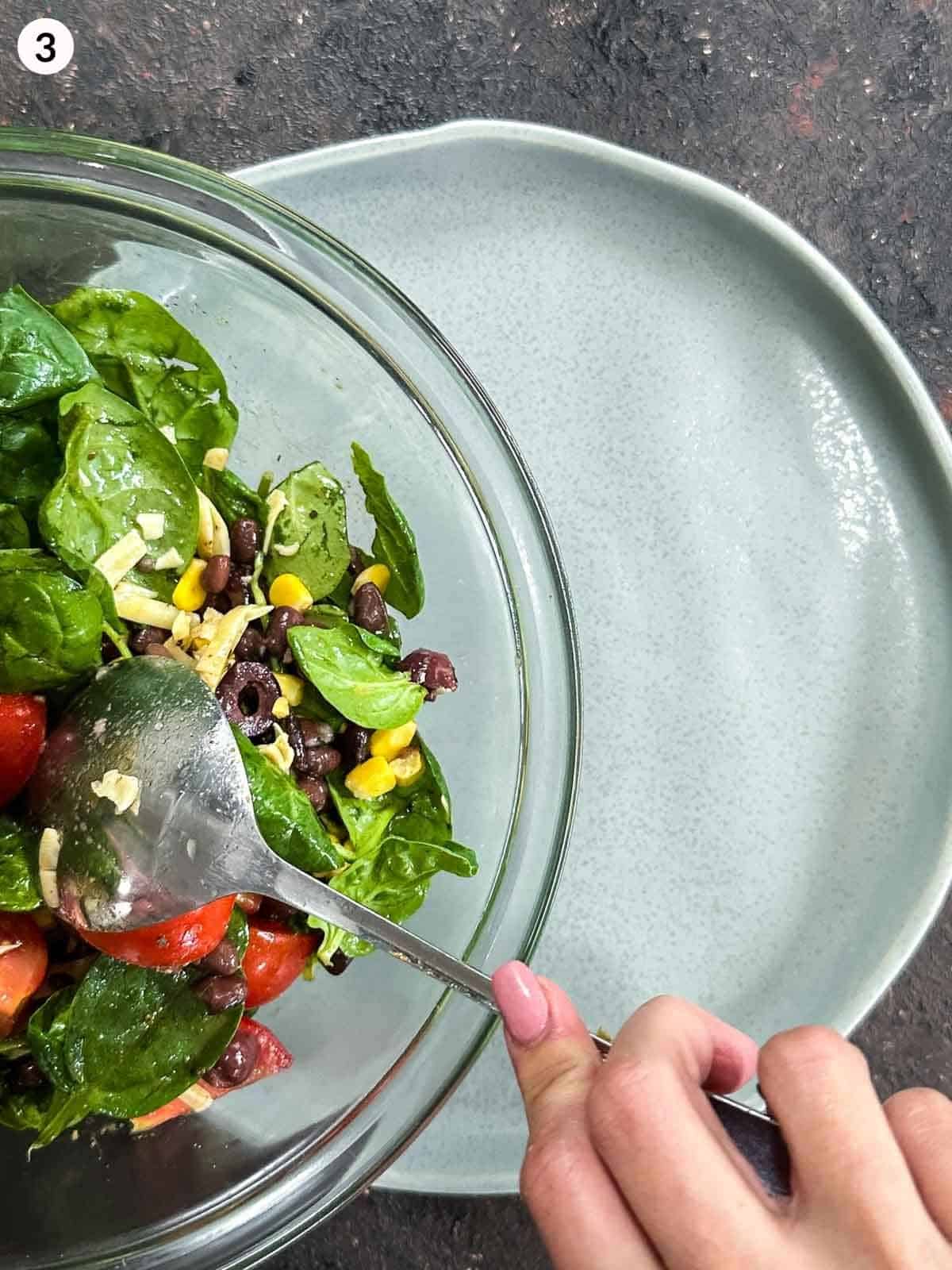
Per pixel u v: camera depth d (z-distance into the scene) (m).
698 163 0.41
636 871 0.36
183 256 0.33
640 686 0.37
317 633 0.32
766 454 0.38
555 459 0.37
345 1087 0.32
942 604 0.37
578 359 0.37
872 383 0.37
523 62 0.40
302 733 0.32
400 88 0.40
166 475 0.32
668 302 0.38
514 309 0.37
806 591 0.37
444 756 0.33
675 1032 0.24
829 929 0.36
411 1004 0.33
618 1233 0.23
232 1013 0.30
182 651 0.32
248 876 0.29
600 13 0.41
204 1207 0.32
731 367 0.38
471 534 0.33
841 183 0.41
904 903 0.36
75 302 0.31
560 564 0.31
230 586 0.32
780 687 0.37
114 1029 0.30
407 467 0.34
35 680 0.30
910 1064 0.39
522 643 0.32
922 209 0.41
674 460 0.37
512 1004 0.26
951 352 0.41
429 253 0.37
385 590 0.33
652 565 0.37
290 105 0.40
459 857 0.32
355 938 0.32
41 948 0.30
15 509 0.31
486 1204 0.38
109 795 0.29
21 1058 0.31
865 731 0.37
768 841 0.36
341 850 0.32
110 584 0.31
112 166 0.31
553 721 0.32
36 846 0.29
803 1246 0.22
